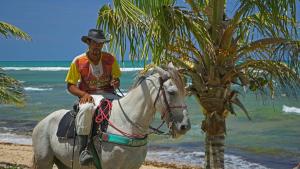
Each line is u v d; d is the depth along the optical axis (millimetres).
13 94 12430
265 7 7066
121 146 5590
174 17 6836
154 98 5414
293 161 15656
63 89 54312
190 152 17297
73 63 6051
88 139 5809
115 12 7180
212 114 7734
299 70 7602
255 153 17266
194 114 29422
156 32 6766
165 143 19250
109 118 5773
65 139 6098
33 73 100812
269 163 15430
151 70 5730
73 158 6004
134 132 5602
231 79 7785
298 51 7410
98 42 5906
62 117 6324
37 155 6504
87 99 5863
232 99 7801
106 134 5668
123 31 7254
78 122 5793
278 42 7457
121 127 5656
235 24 7441
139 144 5648
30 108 33625
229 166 15109
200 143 19203
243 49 7688
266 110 30797
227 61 7629
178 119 5211
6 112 31234
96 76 6086
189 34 7062
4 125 24719
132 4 6855
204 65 7668
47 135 6434
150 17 6863
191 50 7508
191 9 7590
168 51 7375
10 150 16453
